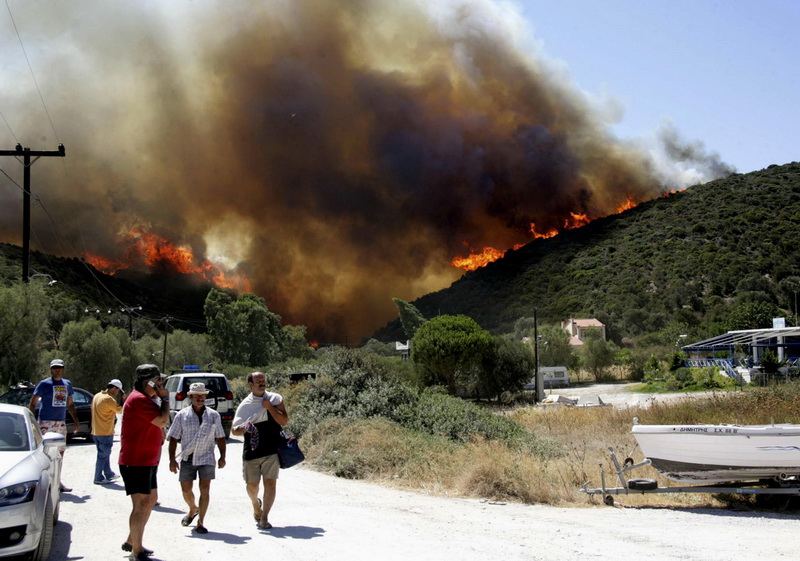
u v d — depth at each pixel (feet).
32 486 20.56
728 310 272.31
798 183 356.79
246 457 26.58
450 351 144.66
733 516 31.09
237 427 26.35
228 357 244.01
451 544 24.03
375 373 66.44
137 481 21.49
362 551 22.68
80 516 28.07
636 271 328.49
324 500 33.68
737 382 147.95
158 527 26.20
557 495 35.78
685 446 33.73
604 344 229.86
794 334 157.99
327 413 57.77
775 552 23.36
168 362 211.20
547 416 80.89
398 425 56.49
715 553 23.13
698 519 30.30
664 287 308.19
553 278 348.38
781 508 32.76
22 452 22.75
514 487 35.94
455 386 151.64
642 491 33.65
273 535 25.04
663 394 148.97
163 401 22.53
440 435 56.65
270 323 279.08
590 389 184.85
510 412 102.99
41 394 33.73
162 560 21.25
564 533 26.53
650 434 34.45
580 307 311.88
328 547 23.18
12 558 20.86
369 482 40.91
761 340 170.60
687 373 162.20
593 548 23.75
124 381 167.84
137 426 21.68
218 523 27.25
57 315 182.50
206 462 25.49
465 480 37.86
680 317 276.21
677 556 22.59
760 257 308.60
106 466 36.58
